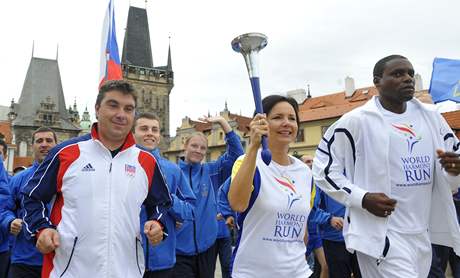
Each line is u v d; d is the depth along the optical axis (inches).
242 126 1846.7
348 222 129.4
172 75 3245.6
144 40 3240.7
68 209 111.3
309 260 280.1
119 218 112.9
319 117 1462.8
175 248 198.7
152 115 197.9
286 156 128.8
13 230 187.2
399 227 123.0
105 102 116.6
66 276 108.2
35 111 2925.7
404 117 130.2
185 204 185.9
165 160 199.5
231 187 113.7
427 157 127.4
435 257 149.8
